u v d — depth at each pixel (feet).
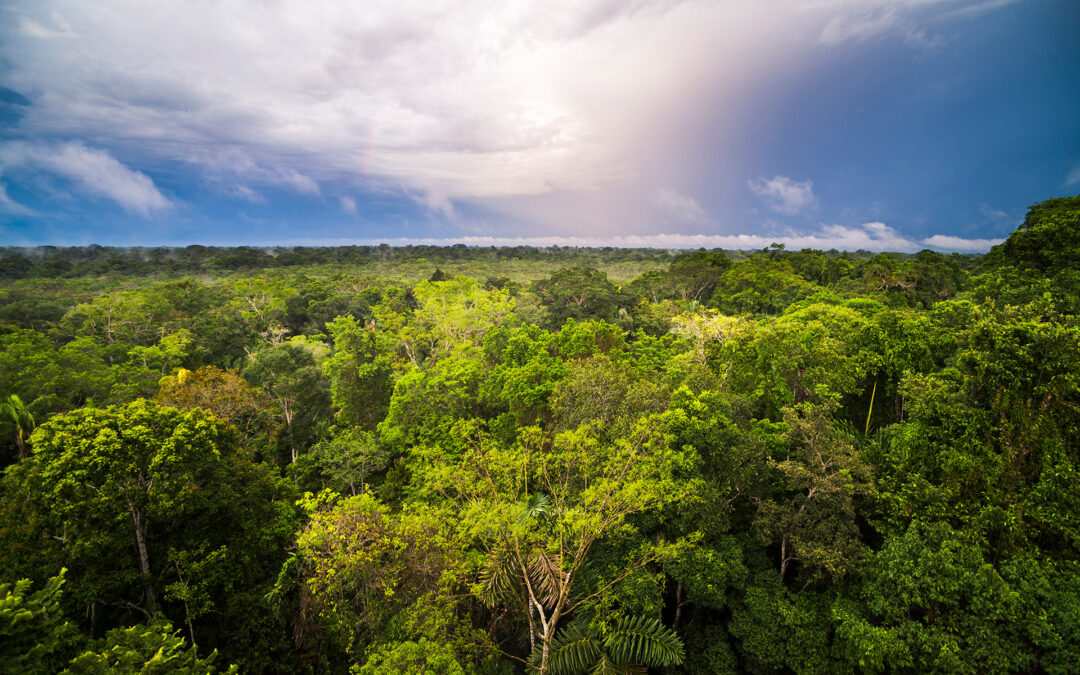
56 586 28.71
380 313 205.26
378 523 54.60
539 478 62.69
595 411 71.10
